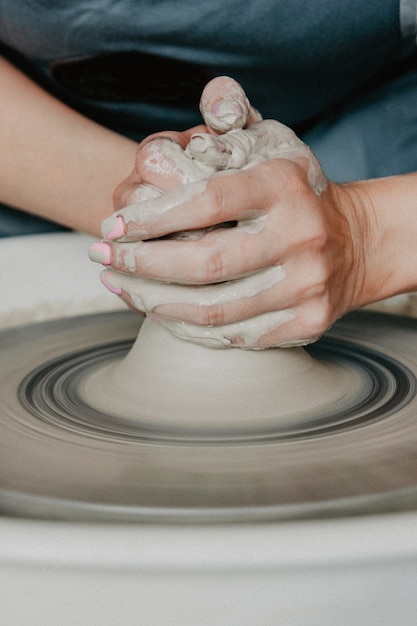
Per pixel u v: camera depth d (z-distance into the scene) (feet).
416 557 1.56
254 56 3.81
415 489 2.02
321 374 2.71
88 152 3.90
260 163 2.38
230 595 1.58
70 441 2.33
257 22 3.64
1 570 1.59
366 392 2.72
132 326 3.57
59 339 3.39
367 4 3.69
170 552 1.51
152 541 1.53
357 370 2.95
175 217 2.21
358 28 3.77
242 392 2.51
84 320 3.70
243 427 2.39
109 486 2.04
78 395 2.73
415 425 2.42
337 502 1.94
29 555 1.53
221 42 3.71
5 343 3.35
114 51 3.78
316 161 2.59
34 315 4.00
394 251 2.92
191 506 1.91
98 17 3.60
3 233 4.67
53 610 1.64
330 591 1.60
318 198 2.46
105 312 3.84
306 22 3.68
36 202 4.06
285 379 2.58
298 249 2.37
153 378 2.58
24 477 2.11
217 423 2.41
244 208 2.25
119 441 2.32
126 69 3.92
